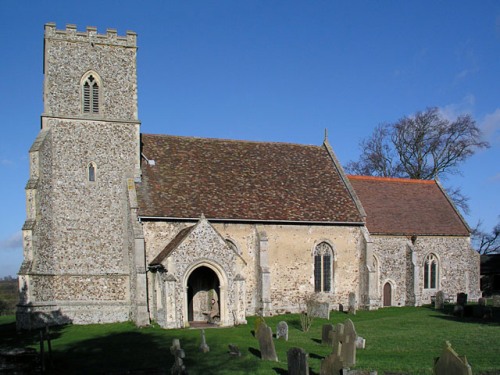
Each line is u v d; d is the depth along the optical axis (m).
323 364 15.96
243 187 35.84
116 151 33.28
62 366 19.84
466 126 54.31
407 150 57.03
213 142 39.03
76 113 32.72
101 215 32.44
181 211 32.28
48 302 30.33
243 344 23.31
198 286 32.44
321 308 32.34
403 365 17.66
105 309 31.66
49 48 32.53
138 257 30.08
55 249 31.33
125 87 33.91
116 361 20.41
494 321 29.39
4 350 22.98
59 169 32.00
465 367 13.48
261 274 33.31
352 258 36.78
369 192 42.88
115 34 33.97
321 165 40.53
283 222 34.66
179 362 17.70
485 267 52.91
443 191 45.84
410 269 40.16
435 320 30.11
